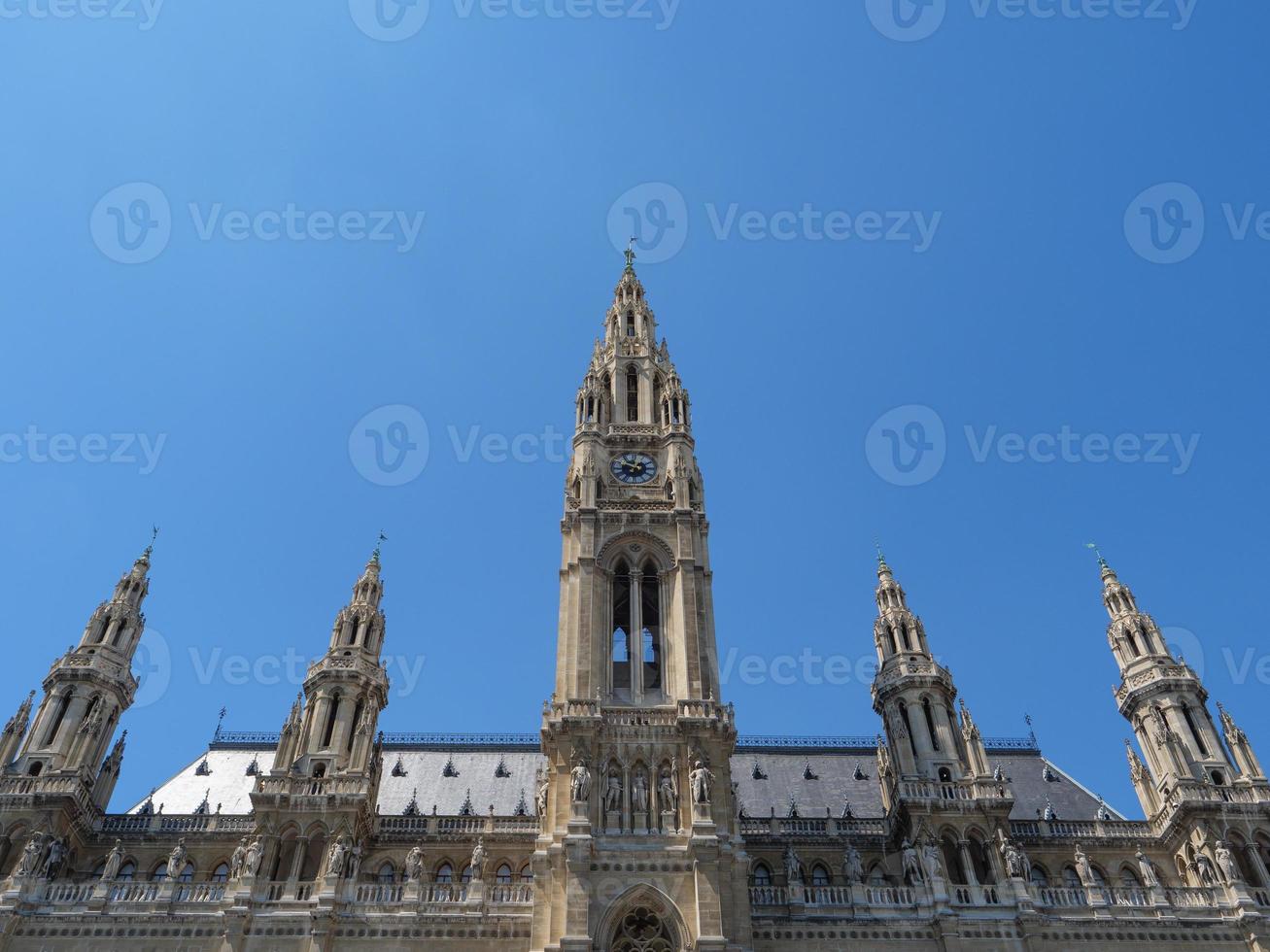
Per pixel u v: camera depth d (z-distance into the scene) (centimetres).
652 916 5375
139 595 7819
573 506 7381
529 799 7706
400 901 5853
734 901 5453
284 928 5675
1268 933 5794
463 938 5650
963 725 6969
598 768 5872
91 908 5794
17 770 6600
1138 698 7256
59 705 7000
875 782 8075
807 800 7819
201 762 8200
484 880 6231
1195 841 6397
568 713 6025
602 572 6900
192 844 6681
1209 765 6794
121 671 7325
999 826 6438
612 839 5556
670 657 6494
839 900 5997
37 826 6269
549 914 5344
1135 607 7775
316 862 6222
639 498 7375
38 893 5853
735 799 6022
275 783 6444
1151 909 5953
